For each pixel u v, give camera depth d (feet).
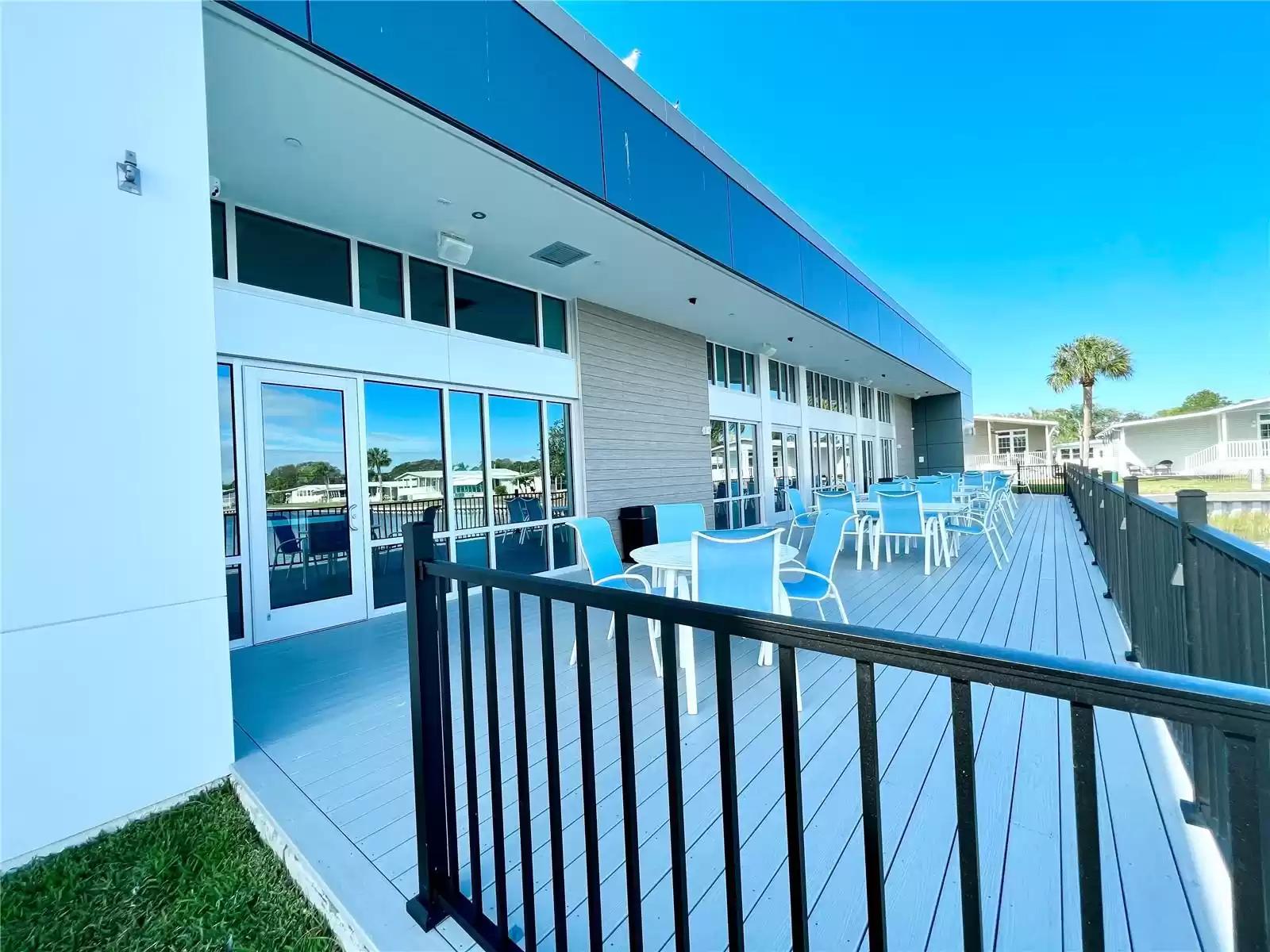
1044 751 6.49
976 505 29.73
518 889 4.73
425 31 9.43
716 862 4.89
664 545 12.17
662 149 14.90
